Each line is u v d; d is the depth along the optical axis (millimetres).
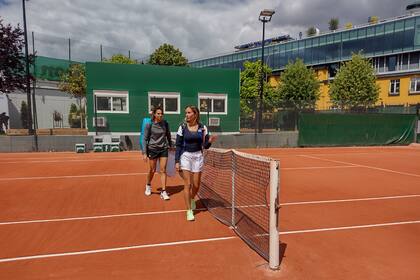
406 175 10875
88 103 19125
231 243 4750
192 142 5789
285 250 4551
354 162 14297
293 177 10367
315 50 51438
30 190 8211
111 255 4352
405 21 40906
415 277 3834
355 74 35969
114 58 36906
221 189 7684
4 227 5430
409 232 5309
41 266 4043
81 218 5918
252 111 20781
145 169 11688
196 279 3738
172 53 39188
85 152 17359
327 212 6410
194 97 20734
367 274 3891
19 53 19766
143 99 19922
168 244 4719
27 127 19031
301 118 21266
